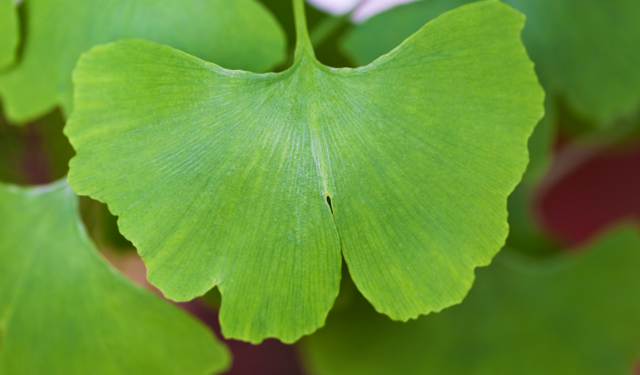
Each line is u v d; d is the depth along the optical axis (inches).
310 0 11.0
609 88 10.3
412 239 8.6
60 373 9.6
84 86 8.5
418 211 8.6
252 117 8.5
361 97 8.6
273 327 8.6
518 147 8.6
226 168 8.5
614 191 18.2
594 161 18.3
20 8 9.4
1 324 9.6
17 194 9.6
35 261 9.6
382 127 8.5
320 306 8.6
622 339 11.0
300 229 8.5
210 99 8.5
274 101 8.6
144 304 9.6
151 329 9.6
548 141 10.3
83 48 9.3
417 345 11.0
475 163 8.6
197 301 15.3
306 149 8.5
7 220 9.6
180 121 8.5
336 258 8.6
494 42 8.6
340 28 10.5
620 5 10.2
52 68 9.4
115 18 9.2
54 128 10.9
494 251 8.6
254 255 8.5
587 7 10.2
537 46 10.2
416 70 8.6
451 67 8.6
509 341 11.0
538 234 13.0
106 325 9.6
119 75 8.5
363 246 8.6
